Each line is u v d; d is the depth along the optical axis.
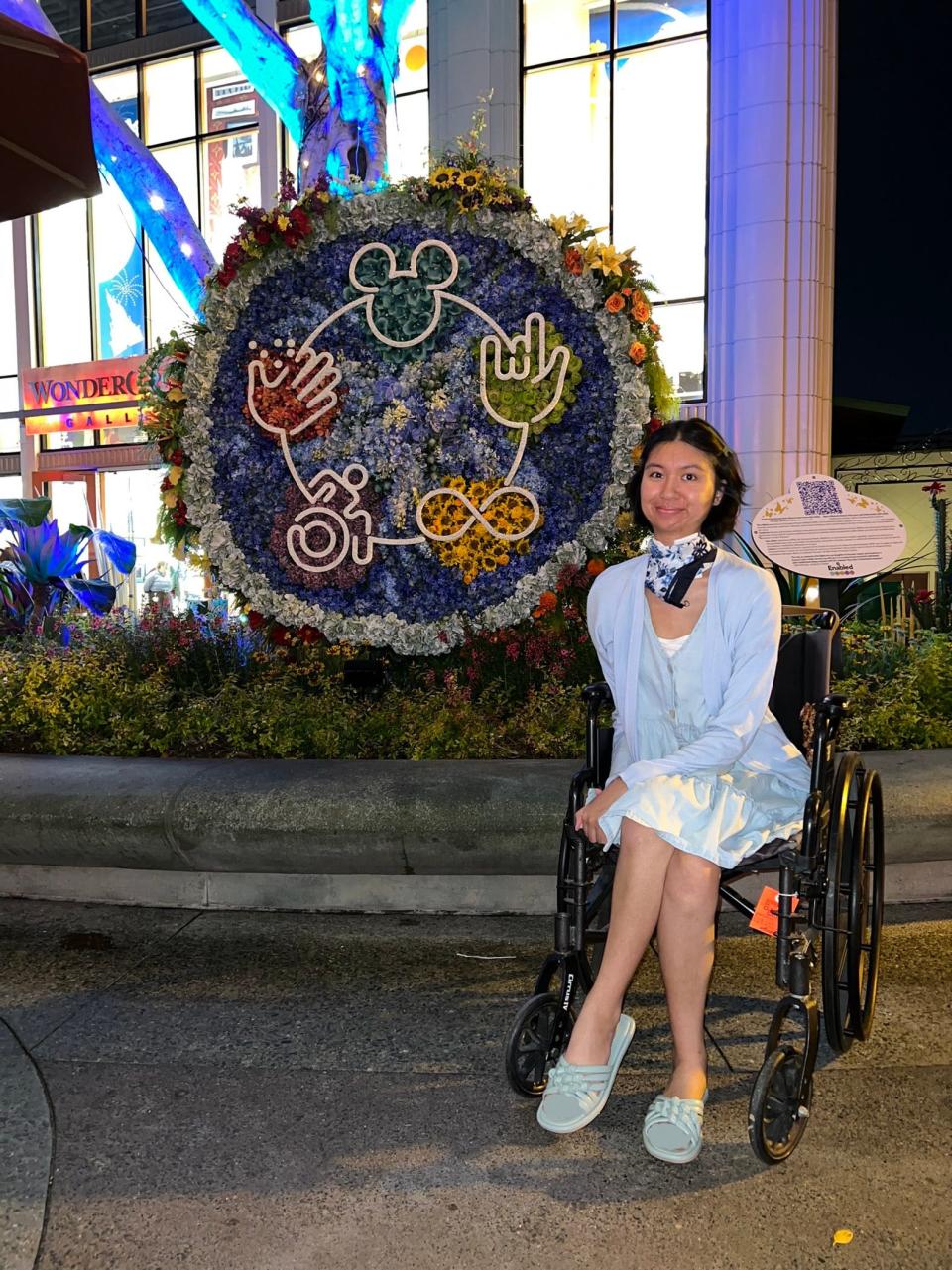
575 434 4.79
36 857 3.65
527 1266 1.77
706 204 10.74
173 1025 2.74
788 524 4.50
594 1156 2.11
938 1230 1.84
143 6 15.12
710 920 2.14
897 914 3.47
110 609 6.48
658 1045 2.59
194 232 9.46
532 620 4.77
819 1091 2.35
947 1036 2.60
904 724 4.16
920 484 11.10
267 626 5.06
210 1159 2.11
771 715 2.44
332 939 3.37
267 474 5.02
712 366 10.15
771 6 9.45
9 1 8.21
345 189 5.22
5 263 15.91
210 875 3.69
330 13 7.60
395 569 4.91
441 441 4.88
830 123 9.69
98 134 9.43
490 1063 2.52
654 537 2.42
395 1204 1.96
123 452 14.22
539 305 4.81
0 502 6.74
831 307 9.90
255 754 4.36
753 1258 1.78
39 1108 2.31
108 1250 1.83
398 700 4.63
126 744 4.46
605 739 2.56
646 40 10.88
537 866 3.36
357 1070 2.49
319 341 4.97
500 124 11.12
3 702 4.70
